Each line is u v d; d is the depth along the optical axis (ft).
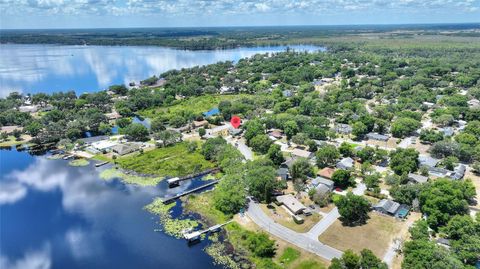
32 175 596.29
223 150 620.90
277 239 396.98
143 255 388.16
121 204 497.46
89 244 410.72
